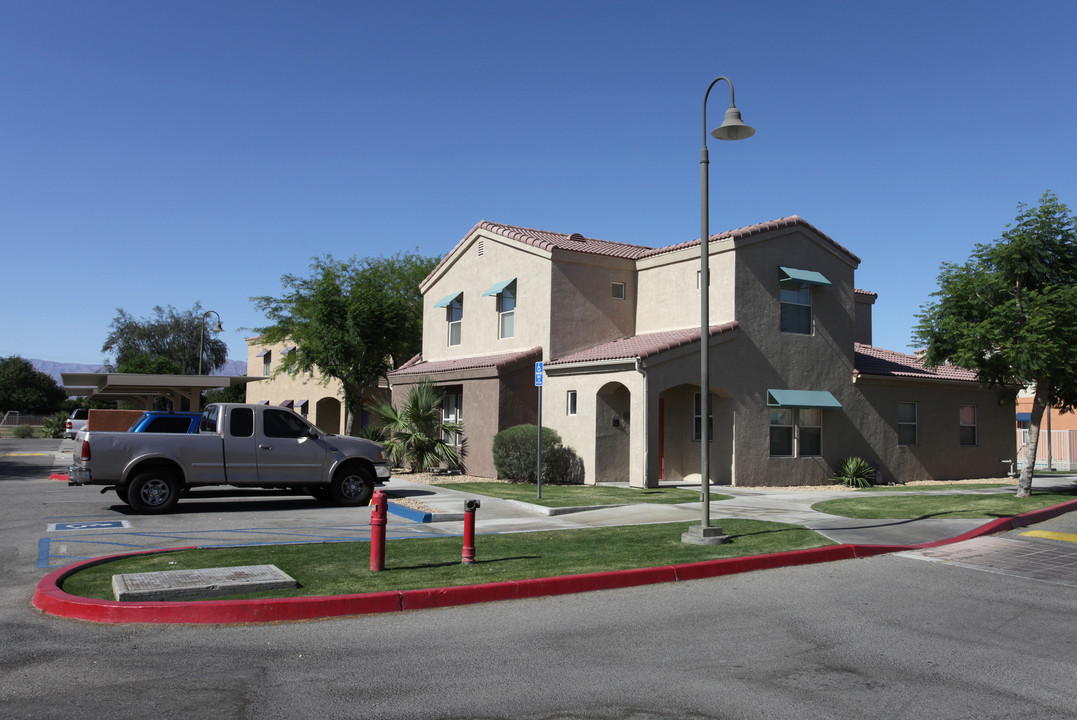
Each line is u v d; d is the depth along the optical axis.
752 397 19.70
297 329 29.39
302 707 5.15
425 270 37.00
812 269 21.17
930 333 18.75
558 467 19.75
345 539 11.45
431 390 22.56
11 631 6.78
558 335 20.98
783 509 15.16
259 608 7.27
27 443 43.66
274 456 14.68
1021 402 33.72
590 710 5.21
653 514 14.30
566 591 8.62
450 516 13.59
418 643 6.66
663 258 21.52
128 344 79.06
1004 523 13.21
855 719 5.12
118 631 6.83
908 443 23.41
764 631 7.18
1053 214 17.08
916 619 7.68
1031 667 6.24
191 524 12.79
